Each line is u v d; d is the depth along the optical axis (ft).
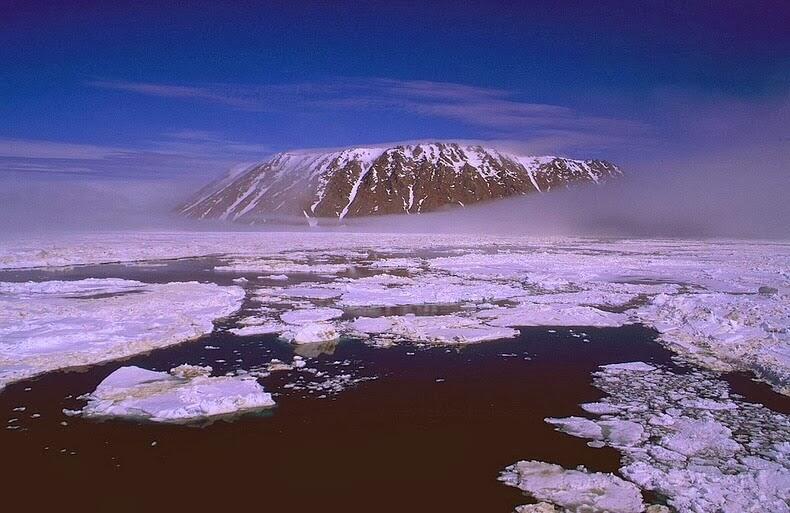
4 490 36.27
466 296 104.78
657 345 71.10
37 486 36.76
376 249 237.66
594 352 67.87
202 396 50.70
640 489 36.01
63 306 86.94
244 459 40.45
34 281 122.01
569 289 116.26
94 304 89.56
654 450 41.29
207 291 106.52
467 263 167.73
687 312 86.69
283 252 216.74
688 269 151.53
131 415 47.85
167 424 46.39
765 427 45.52
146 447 42.22
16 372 56.70
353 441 43.37
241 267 153.58
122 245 226.79
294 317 85.56
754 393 53.52
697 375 58.85
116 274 138.41
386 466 39.45
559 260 176.45
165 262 169.27
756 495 34.55
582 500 34.68
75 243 236.84
